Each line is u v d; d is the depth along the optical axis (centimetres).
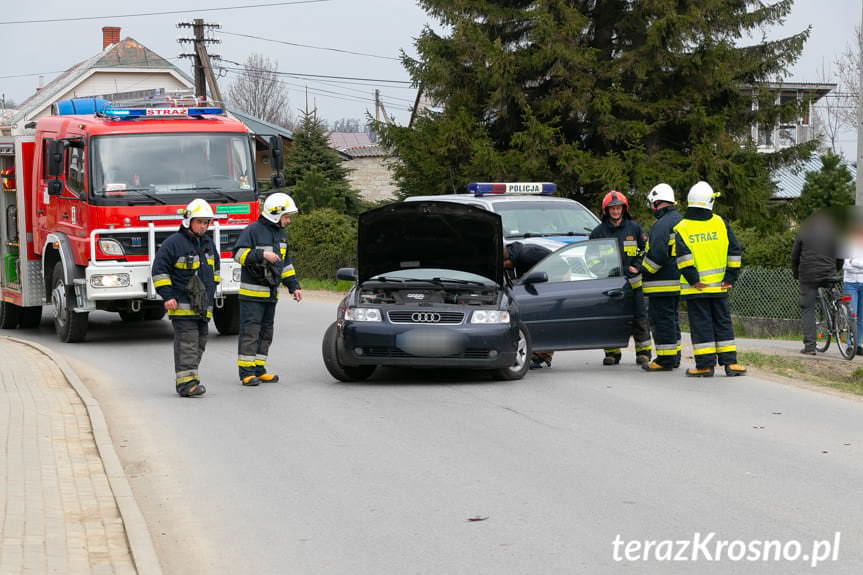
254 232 2220
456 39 5609
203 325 2130
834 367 2686
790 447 1564
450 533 1168
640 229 2489
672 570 1038
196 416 1889
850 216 2817
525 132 5512
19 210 3431
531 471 1430
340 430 1730
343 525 1213
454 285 2270
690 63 5594
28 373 2397
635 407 1895
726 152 5584
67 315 3114
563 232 3073
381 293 2236
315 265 5969
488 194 3259
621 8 5834
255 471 1476
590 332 2341
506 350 2127
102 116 3061
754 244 4153
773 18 5728
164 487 1409
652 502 1273
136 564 1047
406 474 1430
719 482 1363
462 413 1852
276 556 1115
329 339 2214
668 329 2339
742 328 3866
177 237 2086
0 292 3675
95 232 2928
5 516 1210
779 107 5888
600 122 5584
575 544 1120
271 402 2014
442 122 5728
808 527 1169
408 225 2262
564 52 5434
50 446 1605
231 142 3073
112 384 2303
